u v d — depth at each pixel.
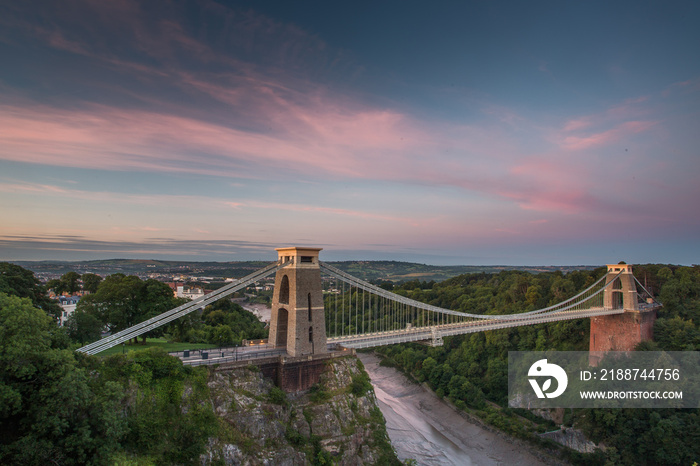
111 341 49.88
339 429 57.38
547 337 110.75
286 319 66.19
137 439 42.84
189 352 59.25
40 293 57.66
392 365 130.75
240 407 51.69
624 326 102.19
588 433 80.50
